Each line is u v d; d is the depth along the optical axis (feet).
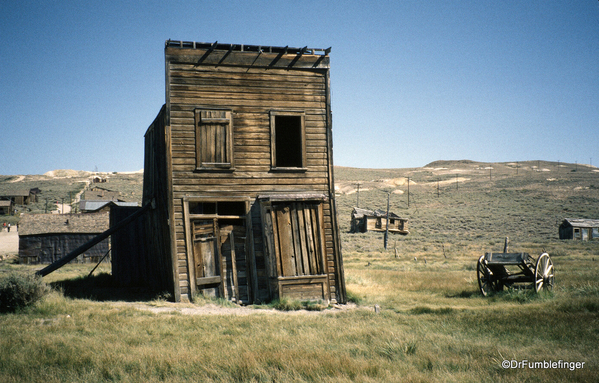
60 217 144.97
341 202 313.32
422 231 212.02
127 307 41.65
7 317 34.40
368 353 24.80
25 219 140.87
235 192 48.73
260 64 50.26
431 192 354.54
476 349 25.35
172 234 46.60
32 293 37.68
